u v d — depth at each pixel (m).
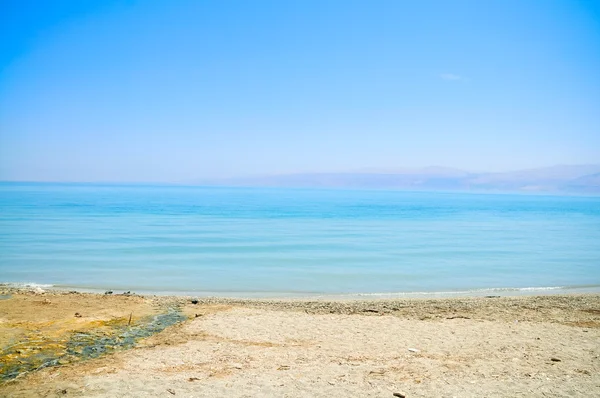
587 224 75.38
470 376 9.48
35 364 9.87
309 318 14.99
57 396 8.15
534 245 43.62
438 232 56.50
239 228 56.00
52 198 137.12
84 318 13.80
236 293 21.61
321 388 8.66
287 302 18.23
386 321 14.77
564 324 14.77
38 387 8.55
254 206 120.62
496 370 9.93
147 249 35.22
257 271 27.42
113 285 22.50
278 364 10.20
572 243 45.81
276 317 15.02
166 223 60.72
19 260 28.86
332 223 68.06
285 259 32.09
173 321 14.23
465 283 25.06
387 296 21.38
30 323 12.95
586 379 9.34
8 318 13.37
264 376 9.30
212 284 23.50
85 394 8.21
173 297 18.55
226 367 9.91
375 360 10.65
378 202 171.62
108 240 40.03
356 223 69.00
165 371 9.56
